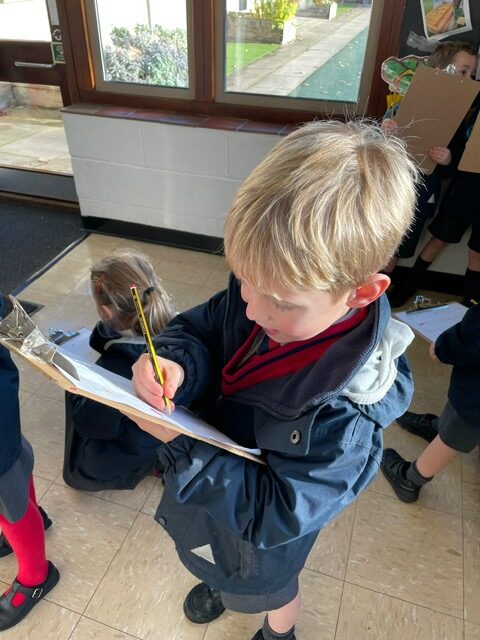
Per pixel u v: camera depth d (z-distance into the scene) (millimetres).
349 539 1478
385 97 2383
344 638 1251
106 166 2863
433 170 2178
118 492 1584
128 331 1348
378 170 537
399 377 735
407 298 2600
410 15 2131
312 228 500
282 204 509
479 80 2125
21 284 2580
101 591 1320
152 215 2953
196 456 679
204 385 823
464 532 1513
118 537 1454
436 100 2029
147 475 1604
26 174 3662
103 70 2764
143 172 2814
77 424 1349
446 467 1705
